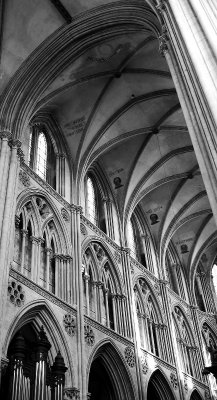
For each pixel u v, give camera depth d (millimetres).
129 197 30438
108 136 27750
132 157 30203
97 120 26766
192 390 29734
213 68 11719
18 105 22000
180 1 14000
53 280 21188
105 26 22281
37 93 22781
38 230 21094
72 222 23766
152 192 33781
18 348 15961
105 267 25953
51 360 18297
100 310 23516
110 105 26734
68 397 17906
